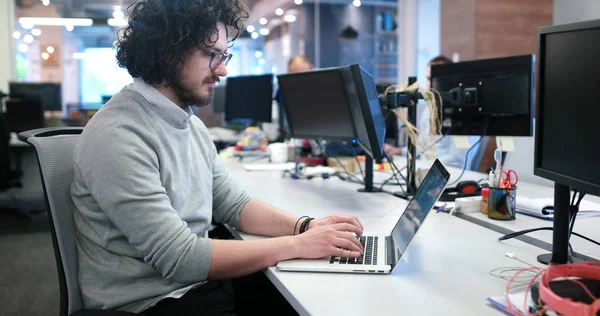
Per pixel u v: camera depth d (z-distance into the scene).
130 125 1.20
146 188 1.16
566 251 1.13
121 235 1.22
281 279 1.09
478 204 1.71
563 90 1.05
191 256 1.16
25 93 5.57
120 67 1.35
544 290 0.83
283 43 8.27
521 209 1.67
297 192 2.09
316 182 2.35
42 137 1.23
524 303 0.88
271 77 3.54
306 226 1.41
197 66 1.28
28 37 6.80
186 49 1.25
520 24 5.25
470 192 1.94
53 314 2.58
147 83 1.29
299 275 1.11
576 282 0.86
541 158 1.15
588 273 0.88
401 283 1.05
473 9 5.17
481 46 5.19
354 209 1.76
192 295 1.27
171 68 1.25
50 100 5.66
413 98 2.08
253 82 3.74
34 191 5.64
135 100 1.26
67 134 1.35
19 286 2.95
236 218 1.53
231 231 1.56
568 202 1.12
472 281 1.06
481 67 2.01
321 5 8.01
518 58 1.90
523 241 1.36
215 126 6.47
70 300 1.22
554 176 1.08
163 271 1.16
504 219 1.58
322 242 1.19
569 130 1.04
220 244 1.20
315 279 1.08
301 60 4.41
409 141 2.08
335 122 2.15
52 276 3.12
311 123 2.36
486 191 1.67
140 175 1.16
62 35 7.32
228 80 4.17
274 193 2.07
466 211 1.70
